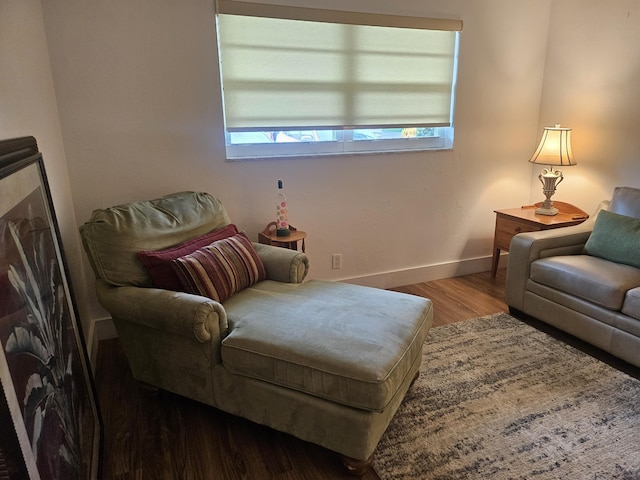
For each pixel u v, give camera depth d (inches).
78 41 87.0
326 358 61.1
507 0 123.7
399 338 67.1
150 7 90.5
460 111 127.4
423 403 78.7
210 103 100.2
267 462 66.9
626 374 87.0
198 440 71.4
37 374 41.8
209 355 69.5
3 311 36.3
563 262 100.0
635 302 84.2
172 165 100.3
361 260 127.2
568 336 102.7
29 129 64.6
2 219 39.4
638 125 112.3
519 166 141.6
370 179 121.7
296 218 116.0
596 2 117.8
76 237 92.7
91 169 93.9
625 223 99.2
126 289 73.3
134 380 87.5
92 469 57.2
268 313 73.2
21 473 33.6
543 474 63.2
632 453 66.8
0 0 56.5
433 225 134.6
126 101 93.3
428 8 114.9
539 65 134.3
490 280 139.1
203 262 77.3
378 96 116.7
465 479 62.5
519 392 81.7
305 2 102.3
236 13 96.8
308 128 111.1
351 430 60.8
